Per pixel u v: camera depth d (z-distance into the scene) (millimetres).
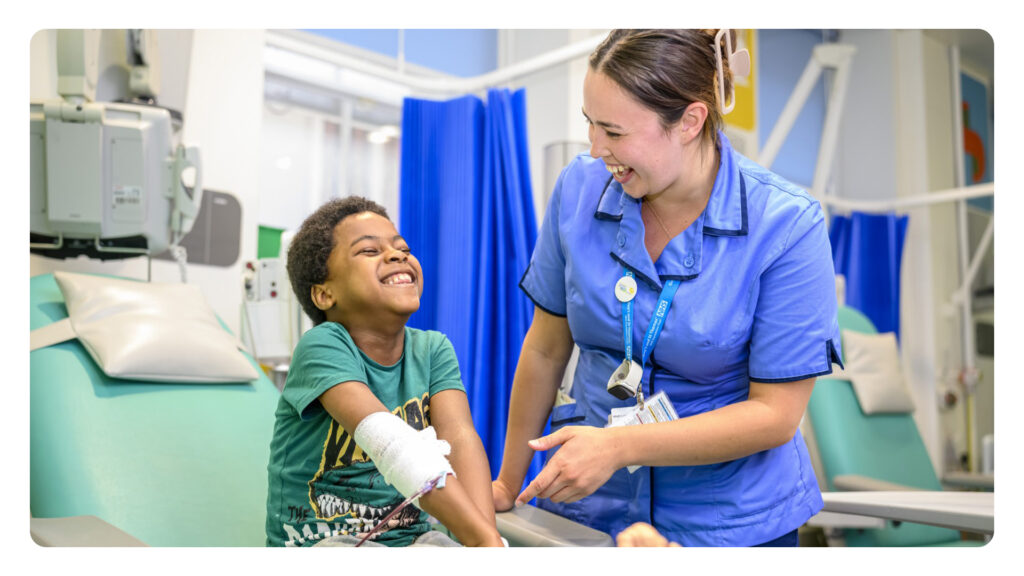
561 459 991
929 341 3791
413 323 2182
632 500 1197
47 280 1721
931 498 1474
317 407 1102
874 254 3592
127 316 1597
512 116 2186
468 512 953
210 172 2338
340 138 3148
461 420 1187
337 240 1185
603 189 1232
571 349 1335
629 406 1184
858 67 4164
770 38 3973
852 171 4172
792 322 1091
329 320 1216
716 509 1142
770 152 2729
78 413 1444
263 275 2162
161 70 2250
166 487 1417
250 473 1517
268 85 2670
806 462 1228
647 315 1143
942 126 4059
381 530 974
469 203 2152
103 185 1762
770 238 1116
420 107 2246
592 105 1006
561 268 1299
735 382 1185
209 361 1628
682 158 1059
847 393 2602
